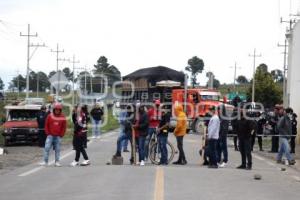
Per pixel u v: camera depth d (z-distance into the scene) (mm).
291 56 40594
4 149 24328
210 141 18125
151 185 13539
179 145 19281
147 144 20016
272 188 13805
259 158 23281
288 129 20625
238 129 18188
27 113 30000
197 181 14500
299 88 36875
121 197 11695
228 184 14164
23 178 15156
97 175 15625
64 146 27938
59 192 12531
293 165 20344
